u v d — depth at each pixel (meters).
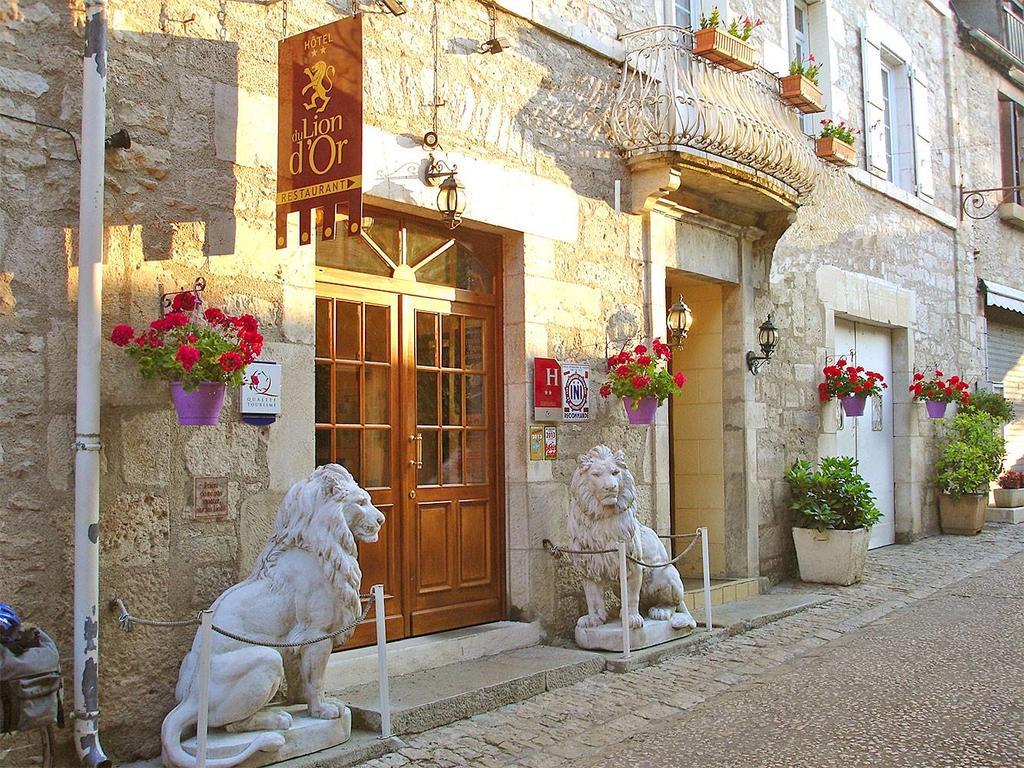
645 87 6.84
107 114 4.10
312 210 4.43
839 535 8.47
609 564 5.82
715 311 8.39
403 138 5.38
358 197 4.21
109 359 4.03
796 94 7.98
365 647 5.16
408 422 5.63
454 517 5.87
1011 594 7.97
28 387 3.81
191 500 4.27
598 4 6.88
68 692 3.80
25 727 3.04
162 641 4.11
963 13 14.83
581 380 6.46
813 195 9.45
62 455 3.88
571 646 5.97
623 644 5.73
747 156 7.19
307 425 4.77
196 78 4.43
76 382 3.93
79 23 4.03
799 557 8.66
